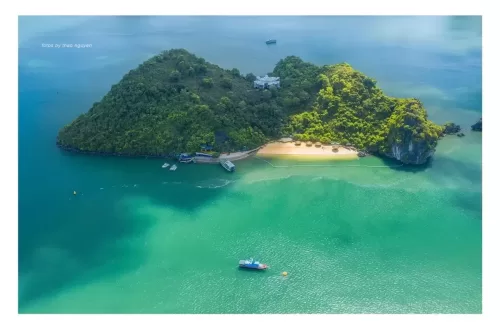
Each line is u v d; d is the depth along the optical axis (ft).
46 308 281.33
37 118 469.57
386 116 437.17
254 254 315.78
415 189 384.27
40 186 388.37
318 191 382.42
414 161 409.69
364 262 308.81
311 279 295.69
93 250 324.39
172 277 299.79
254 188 386.93
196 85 452.76
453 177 399.03
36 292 293.23
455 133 459.32
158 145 417.49
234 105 440.45
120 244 328.90
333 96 456.04
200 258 313.73
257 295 284.82
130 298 285.84
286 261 310.04
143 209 363.76
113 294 289.33
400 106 426.51
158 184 392.06
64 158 421.59
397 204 367.04
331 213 357.00
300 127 444.55
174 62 471.21
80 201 372.58
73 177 399.03
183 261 312.29
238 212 358.64
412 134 401.90
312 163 416.26
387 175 402.93
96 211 362.33
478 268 303.68
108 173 404.98
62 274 305.73
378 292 286.05
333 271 301.84
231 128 427.74
